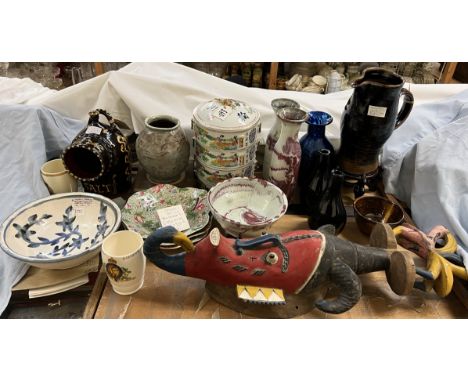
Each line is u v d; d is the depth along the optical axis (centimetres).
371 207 126
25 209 109
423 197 122
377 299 100
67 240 110
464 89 146
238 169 120
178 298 99
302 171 128
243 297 86
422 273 96
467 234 106
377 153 126
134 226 112
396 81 116
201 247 90
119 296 98
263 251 88
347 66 215
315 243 88
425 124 136
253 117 116
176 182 138
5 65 174
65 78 217
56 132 133
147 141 123
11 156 124
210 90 144
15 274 100
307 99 145
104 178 123
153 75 144
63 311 103
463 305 100
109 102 140
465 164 115
